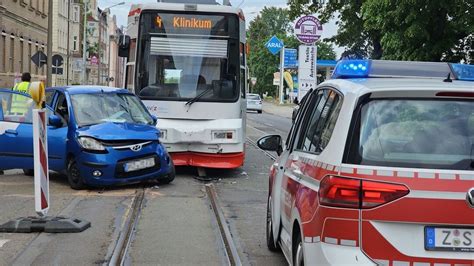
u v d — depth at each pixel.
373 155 3.70
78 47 71.56
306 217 4.08
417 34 14.89
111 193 9.71
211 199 9.42
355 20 23.56
